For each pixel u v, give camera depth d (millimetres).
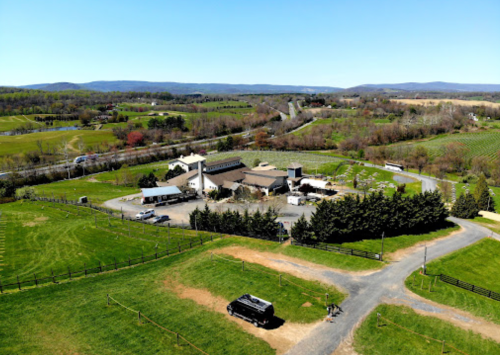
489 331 35094
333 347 32125
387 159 157125
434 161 147000
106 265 52844
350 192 104250
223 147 180125
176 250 57062
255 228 62094
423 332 34562
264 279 45281
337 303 39719
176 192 97625
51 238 64375
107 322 35281
